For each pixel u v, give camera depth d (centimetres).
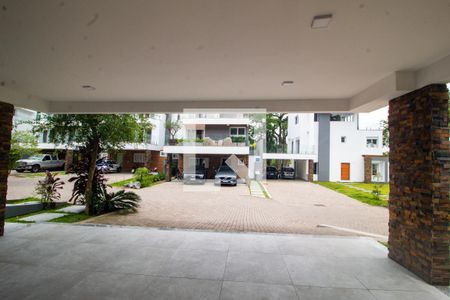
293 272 359
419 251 346
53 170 2045
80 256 398
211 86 444
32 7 221
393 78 361
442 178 323
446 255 322
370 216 824
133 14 230
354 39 270
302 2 208
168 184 1609
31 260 380
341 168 2033
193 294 297
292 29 252
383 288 318
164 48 301
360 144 2031
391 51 296
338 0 205
